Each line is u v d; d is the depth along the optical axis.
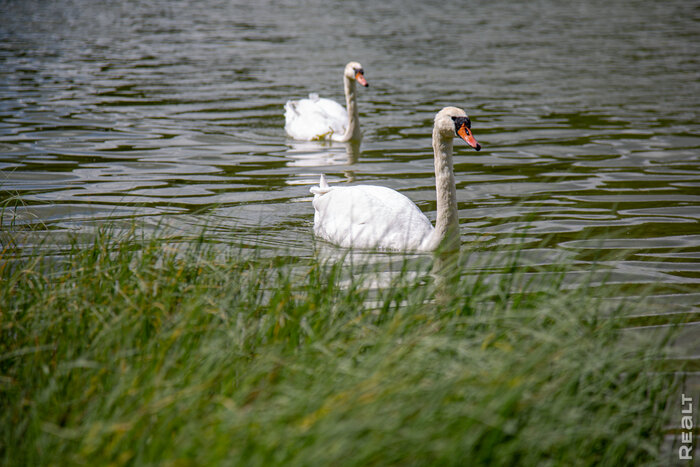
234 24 44.31
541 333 6.74
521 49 34.16
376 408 5.54
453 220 11.10
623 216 12.80
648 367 7.18
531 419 5.93
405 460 5.36
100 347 6.73
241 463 5.21
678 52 32.75
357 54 33.00
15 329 7.26
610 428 6.38
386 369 6.11
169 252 8.90
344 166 16.50
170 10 52.25
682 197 13.84
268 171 16.03
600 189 14.42
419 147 18.19
